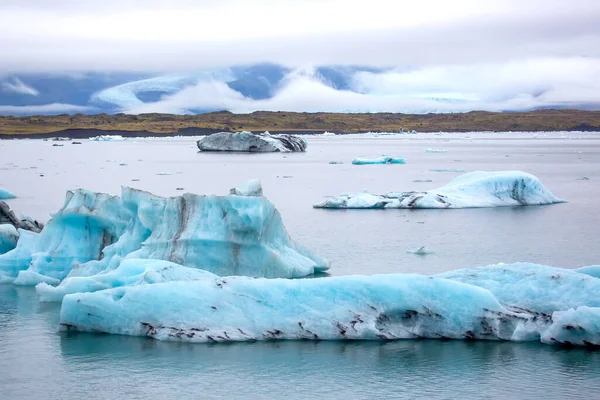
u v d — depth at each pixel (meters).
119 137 195.38
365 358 14.77
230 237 20.62
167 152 119.50
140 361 14.82
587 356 14.73
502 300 16.27
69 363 14.81
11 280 21.95
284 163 88.12
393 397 13.15
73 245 22.42
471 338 15.67
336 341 15.66
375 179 63.12
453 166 79.94
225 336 15.67
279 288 16.20
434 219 35.50
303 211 39.56
